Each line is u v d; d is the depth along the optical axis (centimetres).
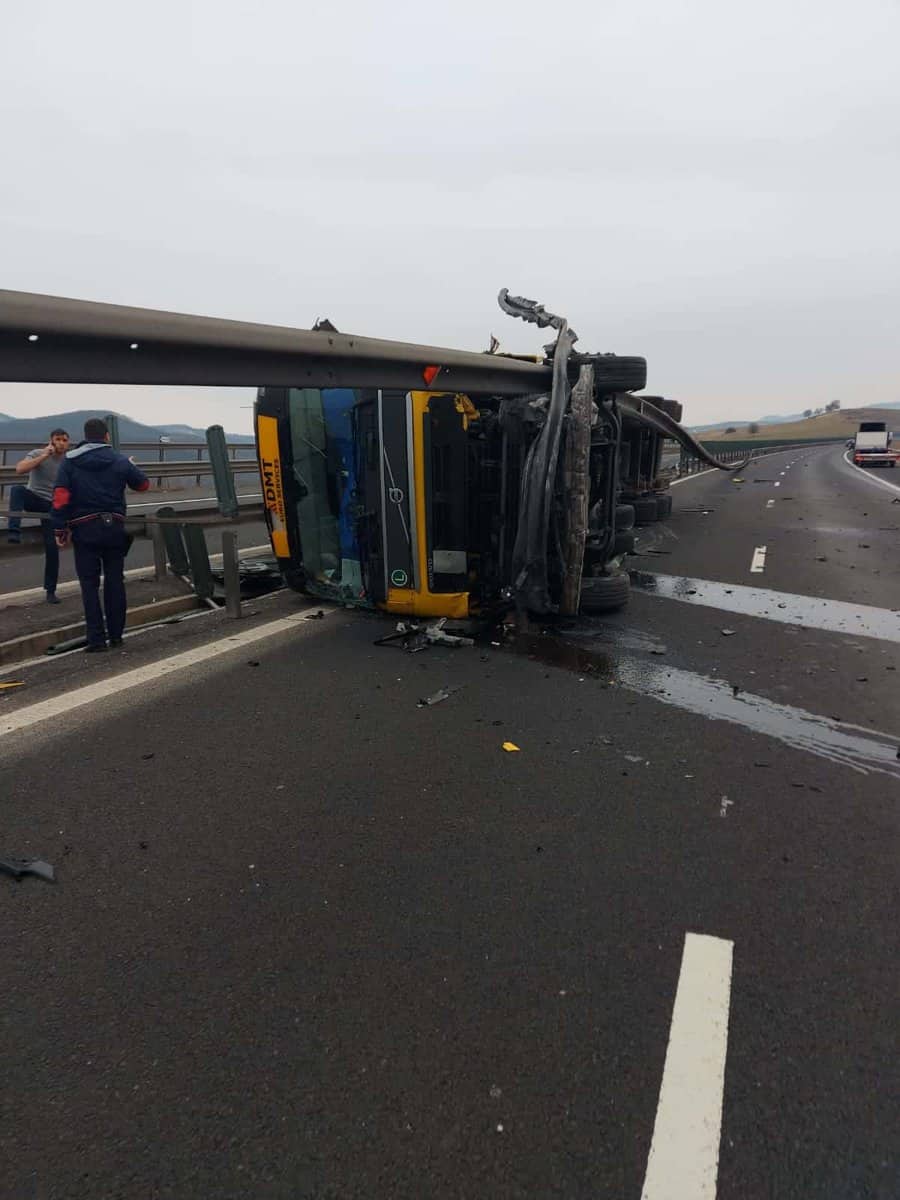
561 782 371
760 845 313
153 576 873
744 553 1138
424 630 661
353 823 332
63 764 391
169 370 391
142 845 314
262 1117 189
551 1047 210
